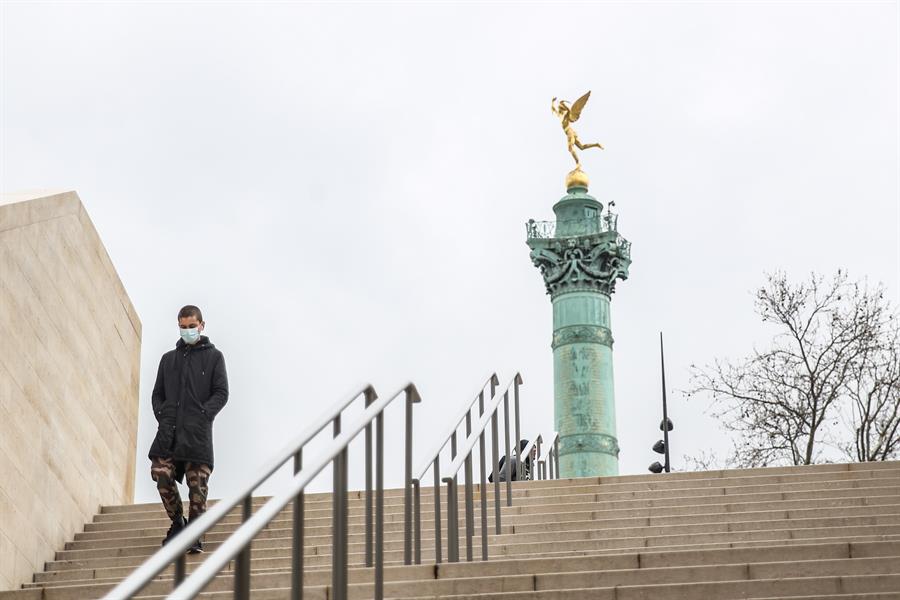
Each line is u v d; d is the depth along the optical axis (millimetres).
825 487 12297
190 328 12328
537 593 7980
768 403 32594
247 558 5355
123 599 4410
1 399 11547
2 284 11727
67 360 13594
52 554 12633
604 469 38375
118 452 15617
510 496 12273
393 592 8328
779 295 33219
